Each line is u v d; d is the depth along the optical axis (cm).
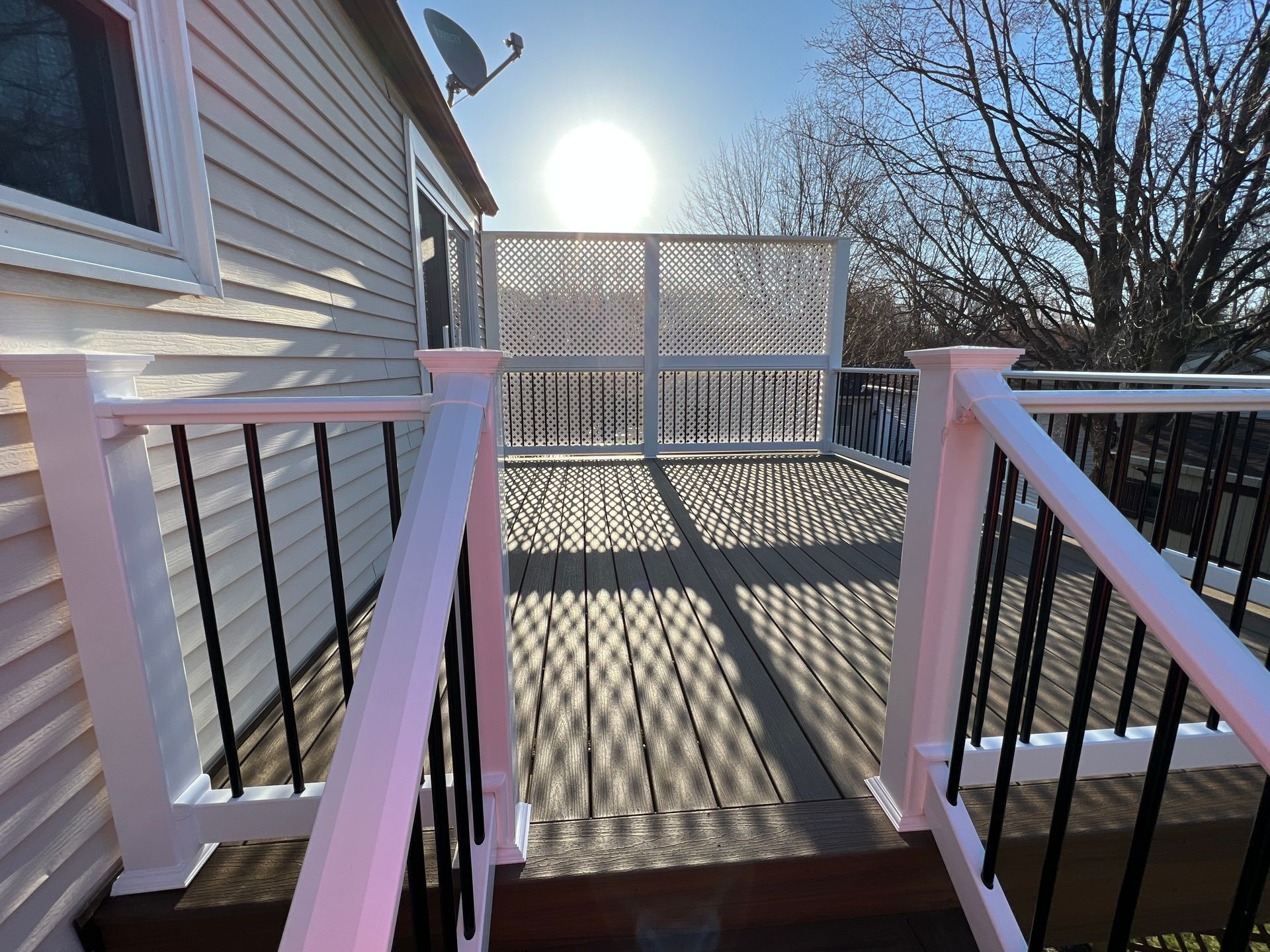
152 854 108
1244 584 121
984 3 716
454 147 415
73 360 92
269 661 170
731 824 120
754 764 137
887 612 222
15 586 93
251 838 113
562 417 564
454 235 488
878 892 117
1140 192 661
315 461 202
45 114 109
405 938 115
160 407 97
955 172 802
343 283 239
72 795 102
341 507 229
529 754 141
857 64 820
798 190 1237
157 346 132
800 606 227
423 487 78
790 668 181
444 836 85
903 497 407
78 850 103
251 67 171
